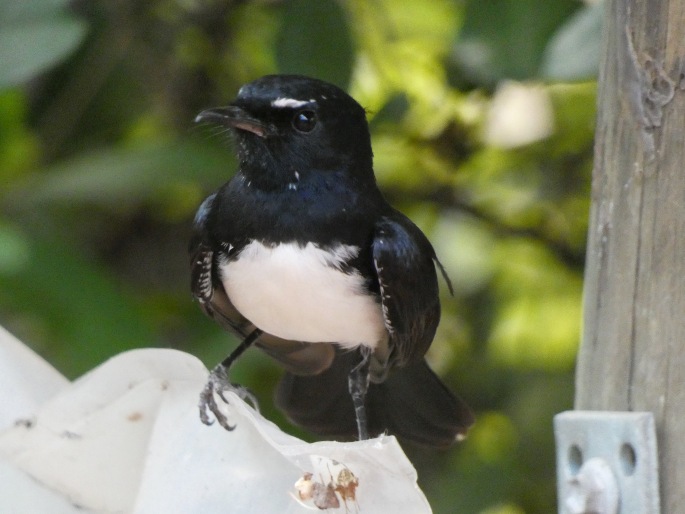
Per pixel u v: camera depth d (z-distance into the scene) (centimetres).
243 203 844
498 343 1268
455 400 959
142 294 1330
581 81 1016
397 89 1237
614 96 716
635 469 677
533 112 1291
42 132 1314
